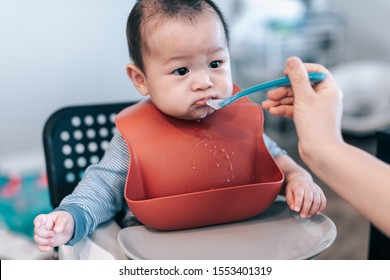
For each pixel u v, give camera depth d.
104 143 0.91
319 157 0.46
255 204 0.61
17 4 1.81
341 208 1.71
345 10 3.02
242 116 0.71
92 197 0.65
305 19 2.73
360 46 2.99
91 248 0.61
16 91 1.89
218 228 0.62
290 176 0.71
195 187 0.65
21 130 1.94
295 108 0.49
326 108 0.48
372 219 0.44
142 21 0.63
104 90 2.06
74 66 1.98
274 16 2.66
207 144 0.67
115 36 2.04
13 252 1.33
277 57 2.56
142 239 0.59
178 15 0.61
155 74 0.63
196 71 0.61
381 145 0.77
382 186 0.43
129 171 0.62
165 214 0.57
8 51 1.84
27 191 1.78
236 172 0.67
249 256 0.55
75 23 1.94
